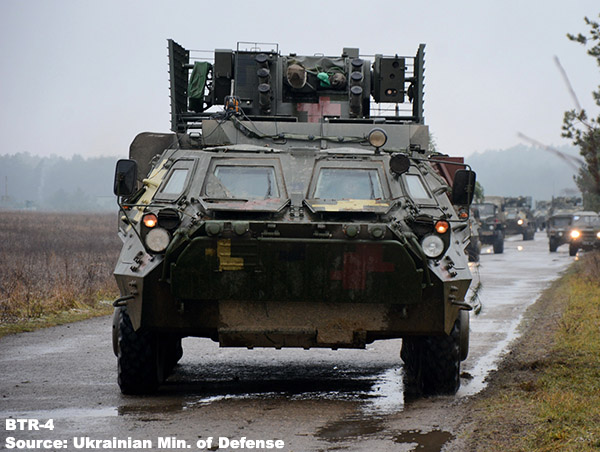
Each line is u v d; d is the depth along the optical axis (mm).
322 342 12828
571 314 23438
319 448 10117
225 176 14148
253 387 14430
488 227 65750
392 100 20750
